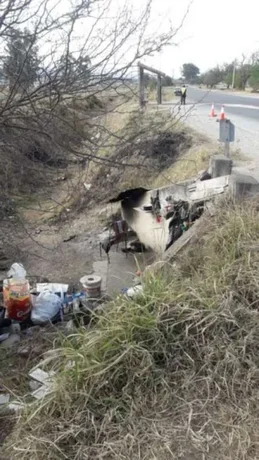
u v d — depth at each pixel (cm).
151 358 290
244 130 1326
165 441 246
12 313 454
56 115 370
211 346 302
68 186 514
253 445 242
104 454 241
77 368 283
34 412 264
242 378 285
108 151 462
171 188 683
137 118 504
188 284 363
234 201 504
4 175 405
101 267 713
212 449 241
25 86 346
